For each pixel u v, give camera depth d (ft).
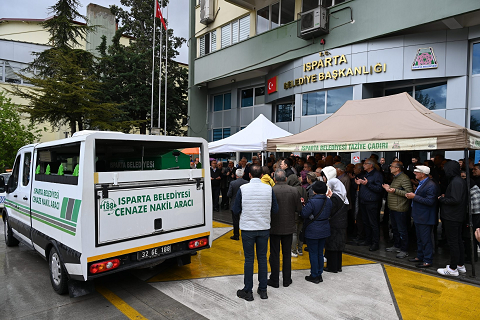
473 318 11.84
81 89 48.44
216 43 62.39
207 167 16.11
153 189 13.76
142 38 79.92
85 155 11.97
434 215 16.88
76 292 13.08
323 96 42.83
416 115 18.92
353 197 23.62
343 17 39.42
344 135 20.18
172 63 80.79
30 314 12.25
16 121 52.11
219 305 12.96
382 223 29.27
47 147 15.31
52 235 14.15
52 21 56.49
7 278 16.03
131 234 12.98
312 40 42.93
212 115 68.74
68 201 12.77
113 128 52.42
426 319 11.75
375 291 14.29
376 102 22.76
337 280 15.62
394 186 18.83
